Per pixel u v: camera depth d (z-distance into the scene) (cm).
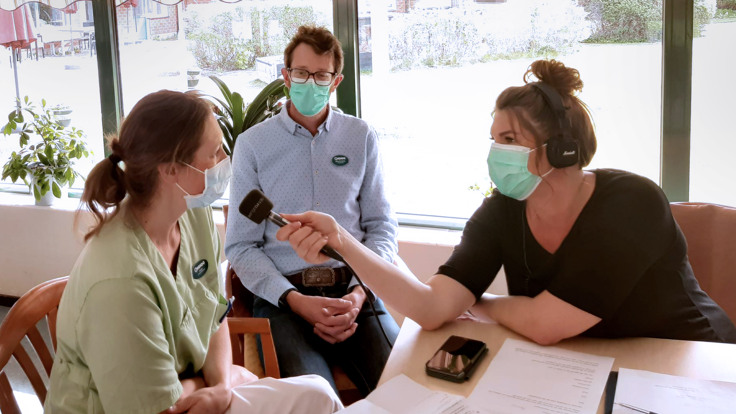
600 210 124
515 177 126
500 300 130
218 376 137
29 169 318
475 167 271
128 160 118
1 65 354
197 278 140
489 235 138
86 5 322
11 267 337
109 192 117
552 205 128
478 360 111
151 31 314
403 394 101
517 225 135
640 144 245
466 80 263
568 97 126
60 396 119
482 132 266
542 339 118
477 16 256
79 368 118
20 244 331
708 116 231
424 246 261
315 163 206
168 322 120
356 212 213
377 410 96
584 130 125
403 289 126
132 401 109
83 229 120
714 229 162
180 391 116
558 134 122
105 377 109
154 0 309
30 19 339
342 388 176
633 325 125
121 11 318
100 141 341
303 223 129
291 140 205
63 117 344
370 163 215
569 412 94
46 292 133
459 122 269
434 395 100
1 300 343
